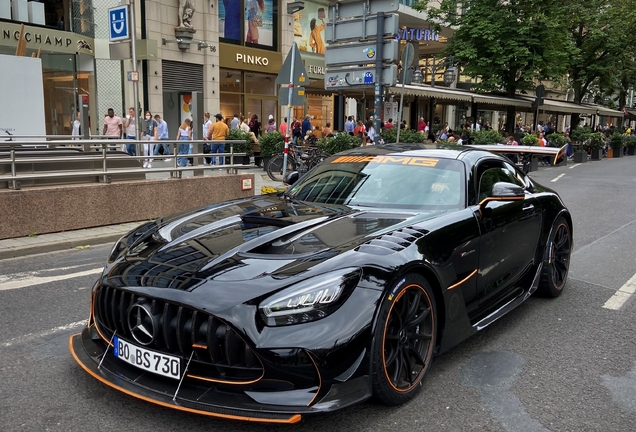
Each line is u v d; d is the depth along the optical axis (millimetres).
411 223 3305
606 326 4340
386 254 2848
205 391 2566
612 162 25422
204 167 8906
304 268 2674
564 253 5164
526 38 23000
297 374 2467
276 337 2451
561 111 30688
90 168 8031
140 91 18797
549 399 3107
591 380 3369
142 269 2857
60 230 7234
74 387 3139
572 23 30500
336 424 2748
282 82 10891
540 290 4973
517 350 3822
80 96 17359
